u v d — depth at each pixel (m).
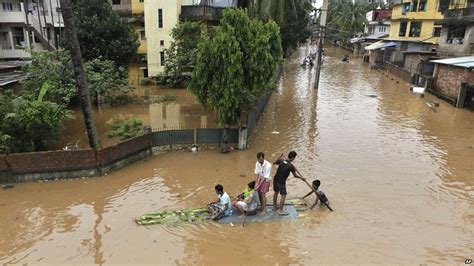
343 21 71.31
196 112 21.67
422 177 12.41
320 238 8.73
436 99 26.53
